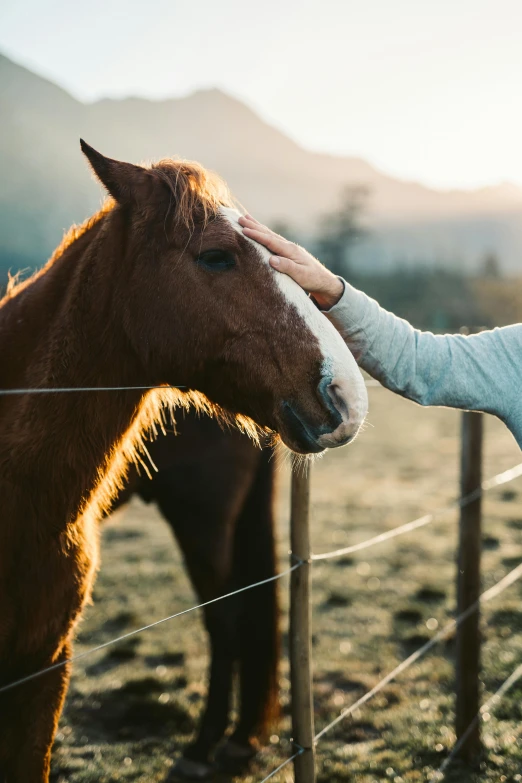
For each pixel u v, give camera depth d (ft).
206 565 10.93
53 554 6.31
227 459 10.77
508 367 6.27
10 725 6.56
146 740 11.19
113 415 6.61
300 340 5.96
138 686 12.91
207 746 10.45
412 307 191.31
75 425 6.34
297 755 6.96
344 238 298.97
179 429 10.39
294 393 6.00
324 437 5.94
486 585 18.21
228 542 10.95
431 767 10.03
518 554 20.88
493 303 188.44
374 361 6.33
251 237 6.19
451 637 15.26
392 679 13.25
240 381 6.25
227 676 10.89
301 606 6.88
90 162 6.41
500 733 10.73
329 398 5.88
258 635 10.78
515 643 14.32
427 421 62.08
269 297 6.06
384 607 17.28
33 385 6.34
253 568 11.08
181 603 17.63
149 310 6.32
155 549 22.62
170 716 11.93
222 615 10.87
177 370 6.48
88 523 7.09
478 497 10.53
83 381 6.44
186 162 6.71
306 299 6.07
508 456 39.17
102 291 6.46
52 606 6.36
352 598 17.88
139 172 6.43
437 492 31.71
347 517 26.89
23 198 243.60
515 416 6.23
